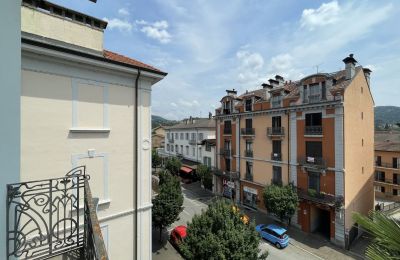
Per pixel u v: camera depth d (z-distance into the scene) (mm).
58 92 6559
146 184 8508
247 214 24141
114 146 7695
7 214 3041
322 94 18906
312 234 19828
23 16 6293
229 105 29266
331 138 18266
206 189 34062
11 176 3068
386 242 3781
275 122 22969
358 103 19844
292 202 19125
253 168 25609
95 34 7664
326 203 18078
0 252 2994
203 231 10414
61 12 6992
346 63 18969
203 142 36500
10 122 3051
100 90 7379
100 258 2650
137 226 8188
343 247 17641
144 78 8391
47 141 6348
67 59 6582
